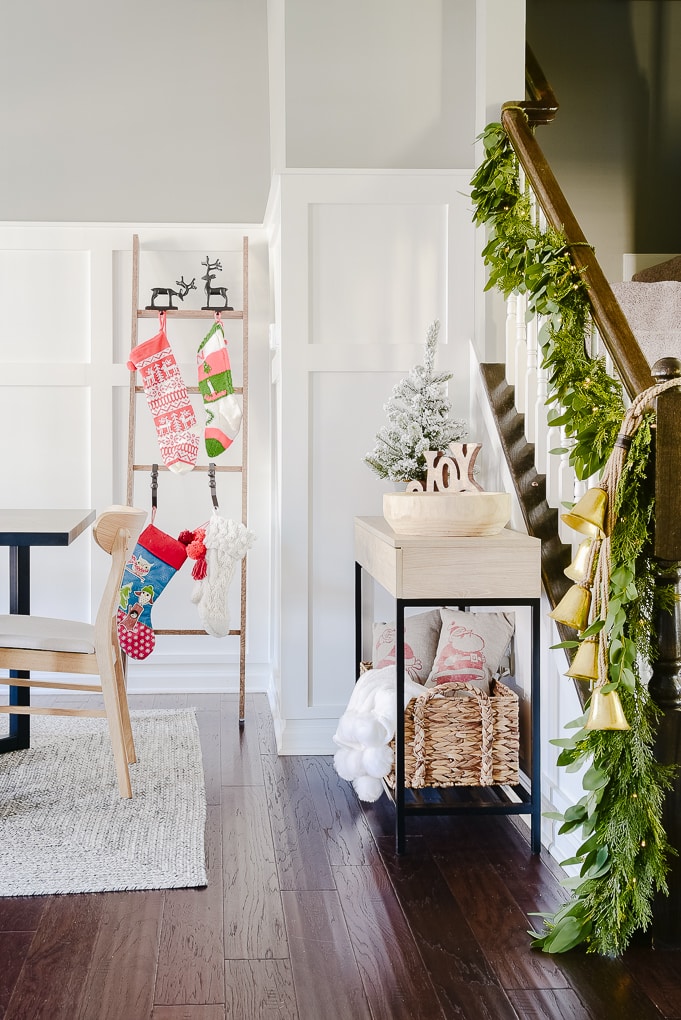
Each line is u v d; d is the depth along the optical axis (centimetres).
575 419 227
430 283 340
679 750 197
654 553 189
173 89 409
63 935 201
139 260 400
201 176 410
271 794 290
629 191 438
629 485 192
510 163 296
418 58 343
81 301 396
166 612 407
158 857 238
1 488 396
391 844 253
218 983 182
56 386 396
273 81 380
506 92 333
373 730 264
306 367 335
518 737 261
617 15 434
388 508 260
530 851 250
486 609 316
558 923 196
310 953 194
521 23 332
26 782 293
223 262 404
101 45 405
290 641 337
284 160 340
